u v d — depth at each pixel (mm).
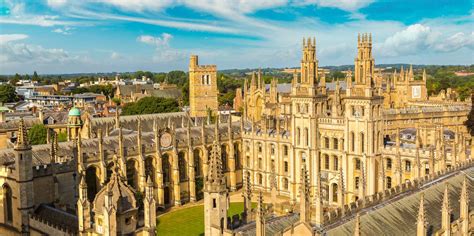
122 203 73188
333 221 67812
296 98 150000
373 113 133625
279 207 87000
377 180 135875
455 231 74062
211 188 67625
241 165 176125
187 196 158125
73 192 111625
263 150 167625
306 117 147750
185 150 156625
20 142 94750
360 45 133500
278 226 71375
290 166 155500
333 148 144000
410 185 83688
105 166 133375
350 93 136500
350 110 137375
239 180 175875
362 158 135000
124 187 74812
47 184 104812
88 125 170875
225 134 168250
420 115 185375
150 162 147625
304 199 62625
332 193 144625
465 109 198625
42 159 121000
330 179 144250
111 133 166500
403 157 131500
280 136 160375
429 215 76188
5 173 98625
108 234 71188
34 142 186250
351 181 139000
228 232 67188
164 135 149375
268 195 162375
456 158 120000
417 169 117938
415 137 146875
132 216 74375
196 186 160750
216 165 68000
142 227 76188
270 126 178875
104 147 138875
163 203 149000
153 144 147750
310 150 147625
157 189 148000
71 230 83250
